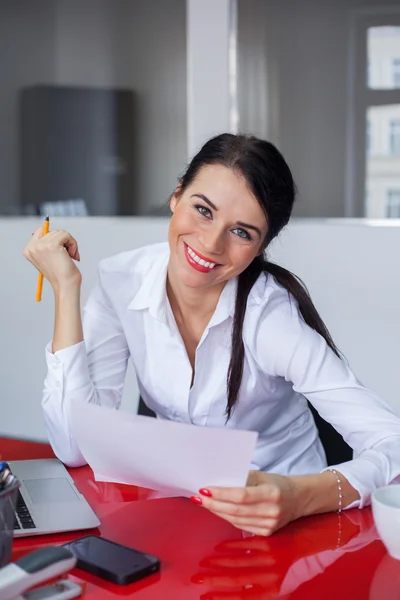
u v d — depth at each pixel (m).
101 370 1.75
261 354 1.59
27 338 3.78
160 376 1.69
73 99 4.00
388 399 3.29
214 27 3.47
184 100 3.86
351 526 1.28
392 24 3.44
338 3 3.48
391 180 3.51
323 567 1.12
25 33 4.03
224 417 1.69
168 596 1.03
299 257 3.36
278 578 1.09
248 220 1.43
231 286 1.61
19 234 3.72
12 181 4.12
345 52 3.50
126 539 1.21
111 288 1.74
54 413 1.57
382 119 3.50
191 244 1.47
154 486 1.33
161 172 3.94
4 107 4.09
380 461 1.42
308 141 3.57
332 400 1.52
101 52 3.95
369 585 1.07
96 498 1.38
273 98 3.57
